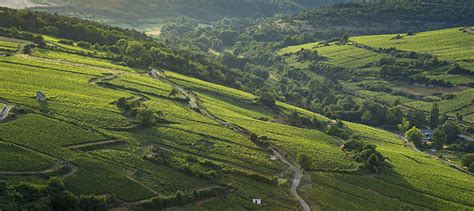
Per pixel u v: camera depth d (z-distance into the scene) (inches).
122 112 6550.2
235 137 6722.4
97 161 4997.5
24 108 5920.3
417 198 6003.9
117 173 4859.7
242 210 4771.2
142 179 4909.0
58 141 5251.0
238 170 5561.0
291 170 6067.9
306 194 5482.3
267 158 6254.9
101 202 4234.7
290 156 6491.1
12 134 5167.3
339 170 6353.3
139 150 5580.7
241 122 7524.6
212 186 5098.4
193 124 6855.3
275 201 5118.1
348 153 7071.9
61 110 6146.7
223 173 5457.7
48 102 6328.7
